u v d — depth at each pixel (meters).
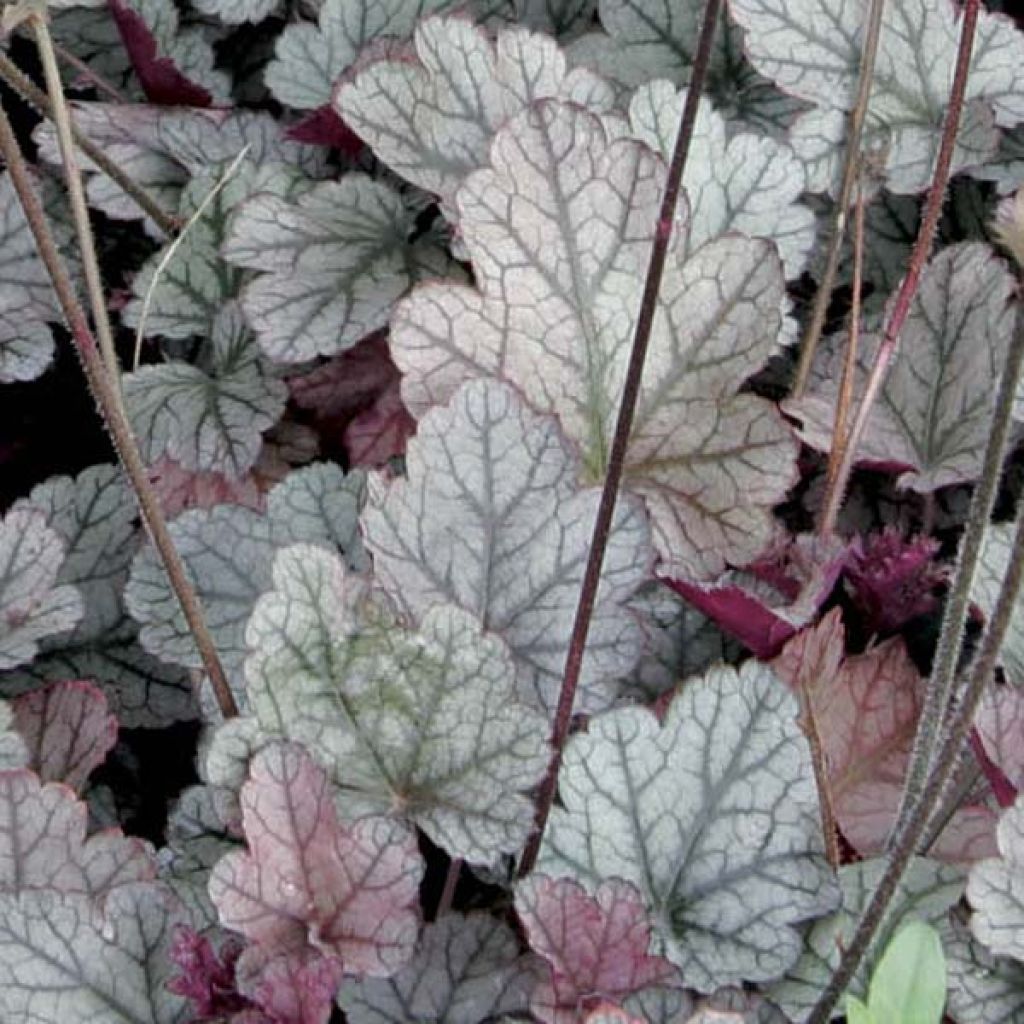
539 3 1.03
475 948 0.75
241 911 0.72
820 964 0.77
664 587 0.87
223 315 0.96
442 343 0.83
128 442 0.74
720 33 1.00
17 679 0.90
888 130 0.95
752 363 0.84
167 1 1.05
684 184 0.90
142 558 0.87
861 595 0.88
